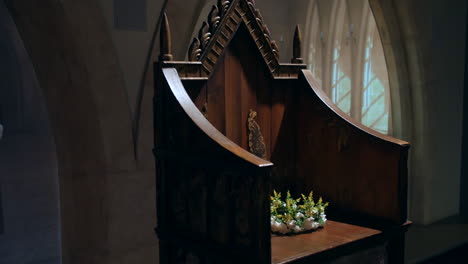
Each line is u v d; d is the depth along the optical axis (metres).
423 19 4.35
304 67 2.44
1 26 13.13
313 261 1.80
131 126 2.88
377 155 2.12
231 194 1.68
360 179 2.19
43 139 12.93
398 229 2.06
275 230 2.03
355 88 6.41
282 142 2.40
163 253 2.04
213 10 2.10
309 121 2.38
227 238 1.71
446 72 4.64
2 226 4.73
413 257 3.79
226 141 1.74
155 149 2.02
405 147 2.04
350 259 1.98
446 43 4.61
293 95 2.43
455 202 4.96
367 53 6.30
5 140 12.59
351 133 2.20
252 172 1.56
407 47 4.36
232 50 2.18
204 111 2.08
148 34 2.90
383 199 2.11
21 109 14.57
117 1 2.75
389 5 4.20
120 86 2.80
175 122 1.92
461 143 4.93
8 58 14.20
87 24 2.63
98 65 2.70
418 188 4.62
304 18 7.02
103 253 2.85
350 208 2.25
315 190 2.38
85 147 2.88
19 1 2.61
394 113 4.63
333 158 2.29
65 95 2.86
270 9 6.96
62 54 2.71
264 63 2.29
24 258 4.03
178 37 3.01
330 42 6.84
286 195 2.42
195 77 2.04
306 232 2.05
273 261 1.70
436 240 4.19
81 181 2.96
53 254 4.14
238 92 2.21
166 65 1.96
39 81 2.97
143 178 2.96
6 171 8.09
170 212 2.02
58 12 2.54
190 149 1.84
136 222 2.94
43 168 8.40
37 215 5.39
